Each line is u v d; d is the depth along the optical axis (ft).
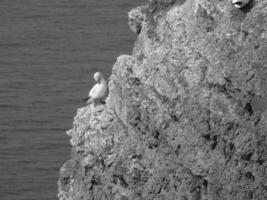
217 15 83.61
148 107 90.33
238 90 81.30
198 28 85.10
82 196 101.96
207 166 83.87
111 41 202.18
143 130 91.71
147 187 91.81
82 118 102.42
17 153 147.23
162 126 88.69
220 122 82.33
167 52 88.17
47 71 184.96
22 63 191.62
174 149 87.51
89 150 99.19
